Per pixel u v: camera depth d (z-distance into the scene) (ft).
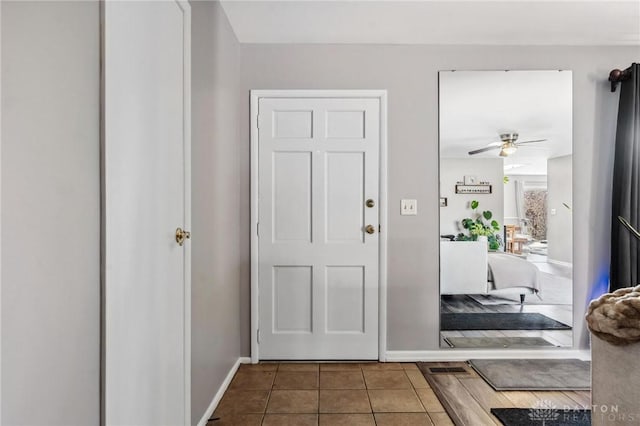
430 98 9.12
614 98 9.09
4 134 2.35
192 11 5.88
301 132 9.09
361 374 8.34
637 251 8.52
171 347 4.91
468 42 9.04
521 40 8.93
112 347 3.45
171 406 4.91
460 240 9.14
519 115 9.13
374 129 9.08
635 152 8.57
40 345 2.64
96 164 3.27
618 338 3.89
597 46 9.13
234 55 8.61
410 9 7.63
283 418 6.54
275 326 9.14
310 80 9.08
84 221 3.11
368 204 9.07
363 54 9.10
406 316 9.13
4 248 2.35
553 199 9.13
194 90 5.94
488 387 7.66
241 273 9.10
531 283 9.15
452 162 9.13
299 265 9.11
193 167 5.87
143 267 4.10
